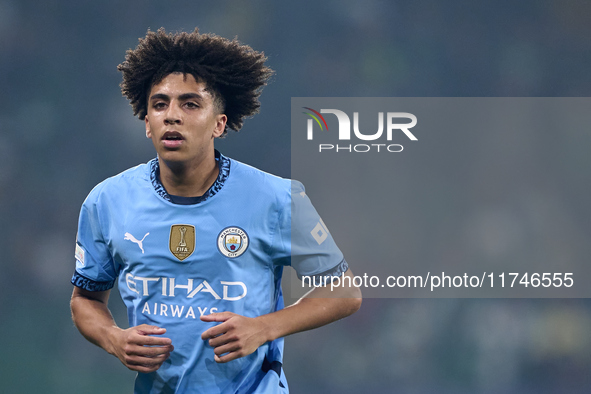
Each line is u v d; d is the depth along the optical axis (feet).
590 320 123.24
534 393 117.80
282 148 147.33
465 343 120.57
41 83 145.07
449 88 158.71
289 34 156.56
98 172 141.49
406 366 119.24
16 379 113.80
